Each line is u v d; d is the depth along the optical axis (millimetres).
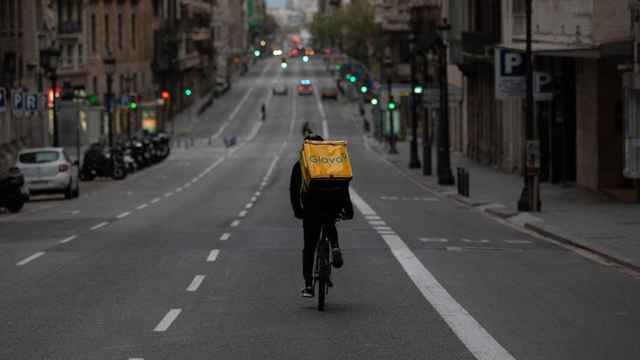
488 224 51656
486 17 99875
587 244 40281
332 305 26625
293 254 38188
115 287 30078
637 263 34344
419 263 35562
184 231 47781
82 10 156625
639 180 59719
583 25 63406
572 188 71500
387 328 23328
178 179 100375
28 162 73062
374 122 183875
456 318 24594
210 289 29516
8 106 109188
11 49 111625
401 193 77500
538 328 23344
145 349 21109
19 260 37000
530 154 55594
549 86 60281
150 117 191125
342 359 20031
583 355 20406
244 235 45688
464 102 125625
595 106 68062
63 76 151375
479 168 102250
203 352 20766
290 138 191250
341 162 25266
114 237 45188
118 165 101125
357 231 47625
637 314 25250
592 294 28562
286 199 71312
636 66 54594
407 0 182250
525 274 32781
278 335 22531
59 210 63500
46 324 24156
